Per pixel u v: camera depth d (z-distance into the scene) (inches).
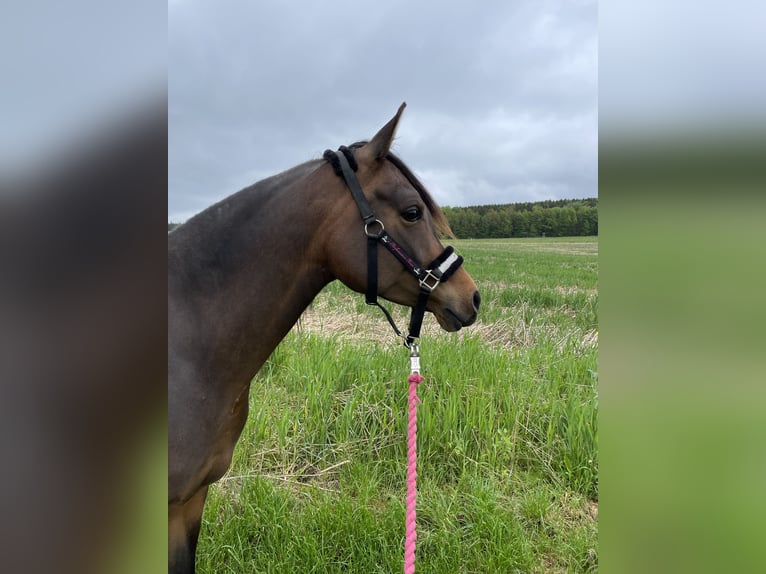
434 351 180.9
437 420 138.6
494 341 221.6
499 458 131.0
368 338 214.4
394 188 74.6
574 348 202.2
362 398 148.7
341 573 99.2
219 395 70.1
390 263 75.2
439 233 86.5
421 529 110.8
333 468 130.3
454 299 77.7
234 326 70.2
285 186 74.5
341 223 74.3
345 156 74.9
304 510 112.3
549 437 134.0
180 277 67.6
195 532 78.4
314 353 178.2
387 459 130.0
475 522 110.8
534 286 351.3
